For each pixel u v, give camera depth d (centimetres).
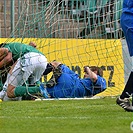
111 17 2820
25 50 2514
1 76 2572
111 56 2820
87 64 2820
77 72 2816
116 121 1510
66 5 2883
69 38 2867
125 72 2820
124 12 1689
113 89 2800
